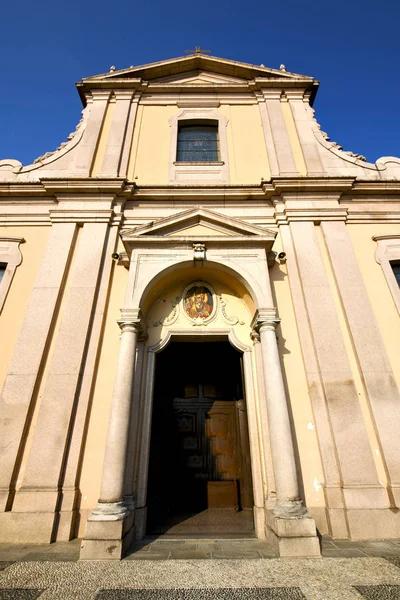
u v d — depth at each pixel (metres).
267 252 6.61
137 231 6.39
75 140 8.61
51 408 5.37
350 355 6.01
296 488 4.46
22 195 7.64
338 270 6.73
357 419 5.37
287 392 5.70
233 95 9.70
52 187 7.41
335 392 5.56
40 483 4.88
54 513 4.68
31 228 7.37
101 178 7.45
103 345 6.04
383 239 7.25
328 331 6.07
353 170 8.22
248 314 6.56
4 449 5.13
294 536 4.08
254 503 5.20
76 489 4.95
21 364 5.77
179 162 8.38
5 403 5.45
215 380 8.45
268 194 7.56
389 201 7.70
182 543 4.62
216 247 6.34
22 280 6.77
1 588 3.13
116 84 9.55
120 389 4.90
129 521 4.54
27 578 3.36
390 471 5.04
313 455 5.27
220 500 7.29
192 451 7.77
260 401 5.62
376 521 4.70
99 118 8.97
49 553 4.13
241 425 7.57
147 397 5.76
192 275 6.65
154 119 9.19
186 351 8.38
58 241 6.99
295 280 6.66
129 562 3.84
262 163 8.43
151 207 7.54
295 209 7.38
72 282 6.49
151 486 6.79
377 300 6.60
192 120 9.18
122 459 4.55
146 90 9.66
